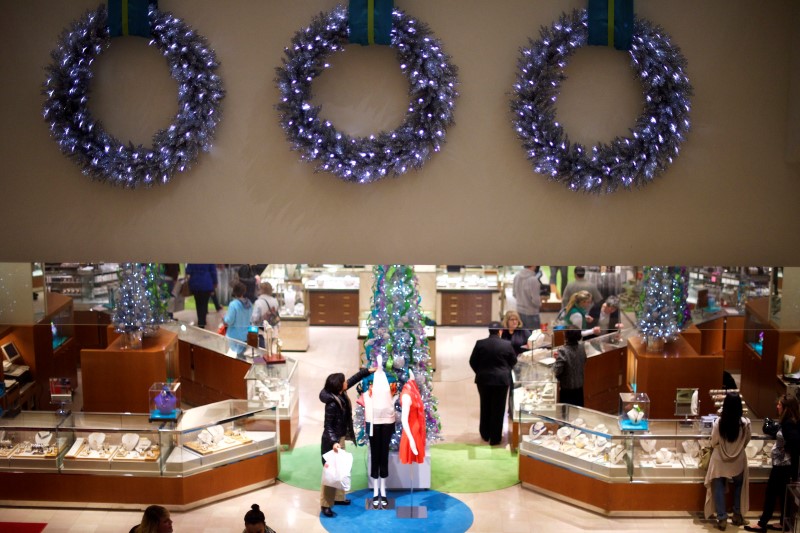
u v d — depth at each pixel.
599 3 6.14
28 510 8.24
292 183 6.53
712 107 6.43
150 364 9.09
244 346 9.34
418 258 6.61
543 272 7.89
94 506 8.27
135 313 8.88
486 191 6.51
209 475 8.37
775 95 6.40
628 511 8.21
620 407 8.40
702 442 8.16
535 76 6.20
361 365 10.74
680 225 6.55
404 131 6.30
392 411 8.38
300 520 8.12
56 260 6.68
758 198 6.52
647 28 6.20
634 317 8.16
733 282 7.78
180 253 6.64
